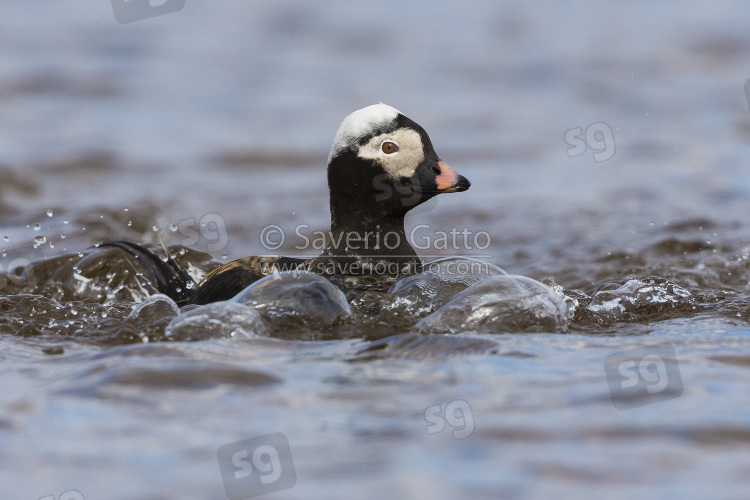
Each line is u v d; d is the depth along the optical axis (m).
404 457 5.43
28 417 6.17
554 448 5.46
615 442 5.51
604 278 12.34
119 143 21.44
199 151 20.92
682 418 5.84
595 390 6.43
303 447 5.61
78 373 7.04
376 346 7.73
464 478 5.14
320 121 23.31
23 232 15.29
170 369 6.95
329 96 25.64
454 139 21.75
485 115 23.69
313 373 6.96
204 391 6.55
